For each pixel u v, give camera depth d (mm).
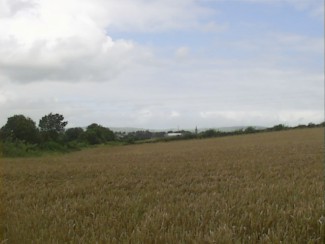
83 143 80062
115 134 106938
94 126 97500
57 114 82438
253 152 31391
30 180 16391
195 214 7281
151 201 9602
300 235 5820
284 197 9133
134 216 7438
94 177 17344
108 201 9664
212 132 98375
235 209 7672
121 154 41531
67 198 10719
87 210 8539
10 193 11711
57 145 53688
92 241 5656
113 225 6781
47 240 5824
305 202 8188
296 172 15883
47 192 12031
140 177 16250
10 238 5965
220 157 27328
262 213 7047
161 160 27016
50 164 25594
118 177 16453
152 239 5688
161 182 14141
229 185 12469
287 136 69562
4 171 19719
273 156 25641
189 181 14273
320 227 6043
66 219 7453
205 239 5578
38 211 8359
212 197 9625
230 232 5820
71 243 5688
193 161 24656
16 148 39938
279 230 5859
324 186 10859
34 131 49375
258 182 12977
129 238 5730
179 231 6129
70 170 20406
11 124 47156
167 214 7125
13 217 7465
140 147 67812
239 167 19281
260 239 5629
